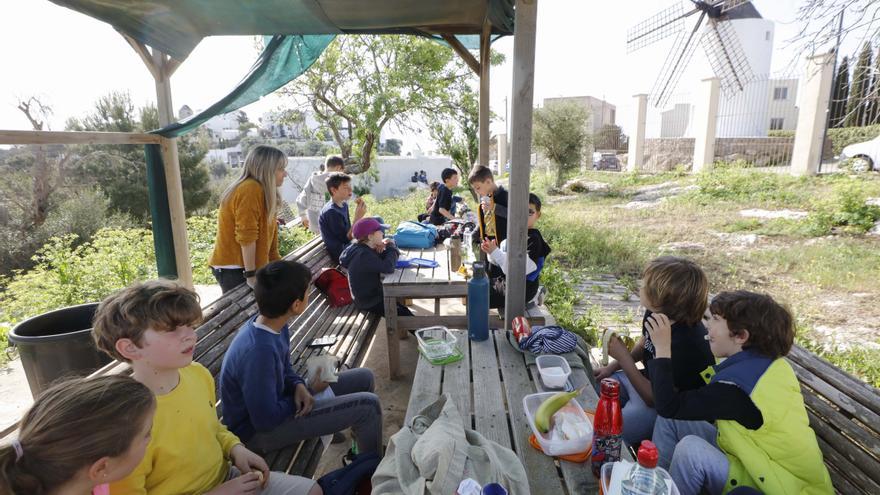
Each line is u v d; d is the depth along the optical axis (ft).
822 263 22.62
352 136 42.55
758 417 5.65
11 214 38.55
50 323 10.86
